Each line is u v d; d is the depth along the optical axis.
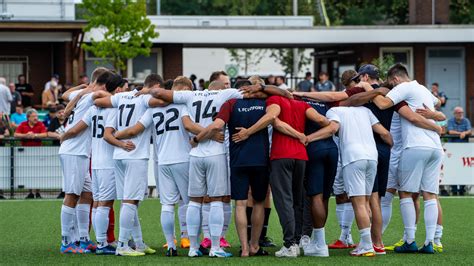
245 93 25.72
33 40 72.75
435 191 26.92
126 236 26.50
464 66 84.00
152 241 30.50
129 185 26.34
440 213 27.66
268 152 25.81
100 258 25.73
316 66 91.00
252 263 24.25
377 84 27.61
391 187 27.95
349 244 28.69
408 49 83.50
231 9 142.75
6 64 76.69
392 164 27.70
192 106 25.91
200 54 116.88
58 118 45.88
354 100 26.41
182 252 27.34
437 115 26.67
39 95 76.94
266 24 87.06
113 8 73.00
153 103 26.12
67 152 27.22
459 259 25.36
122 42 74.56
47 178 45.44
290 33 80.44
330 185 26.23
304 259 25.20
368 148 26.11
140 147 26.41
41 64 76.94
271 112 25.28
